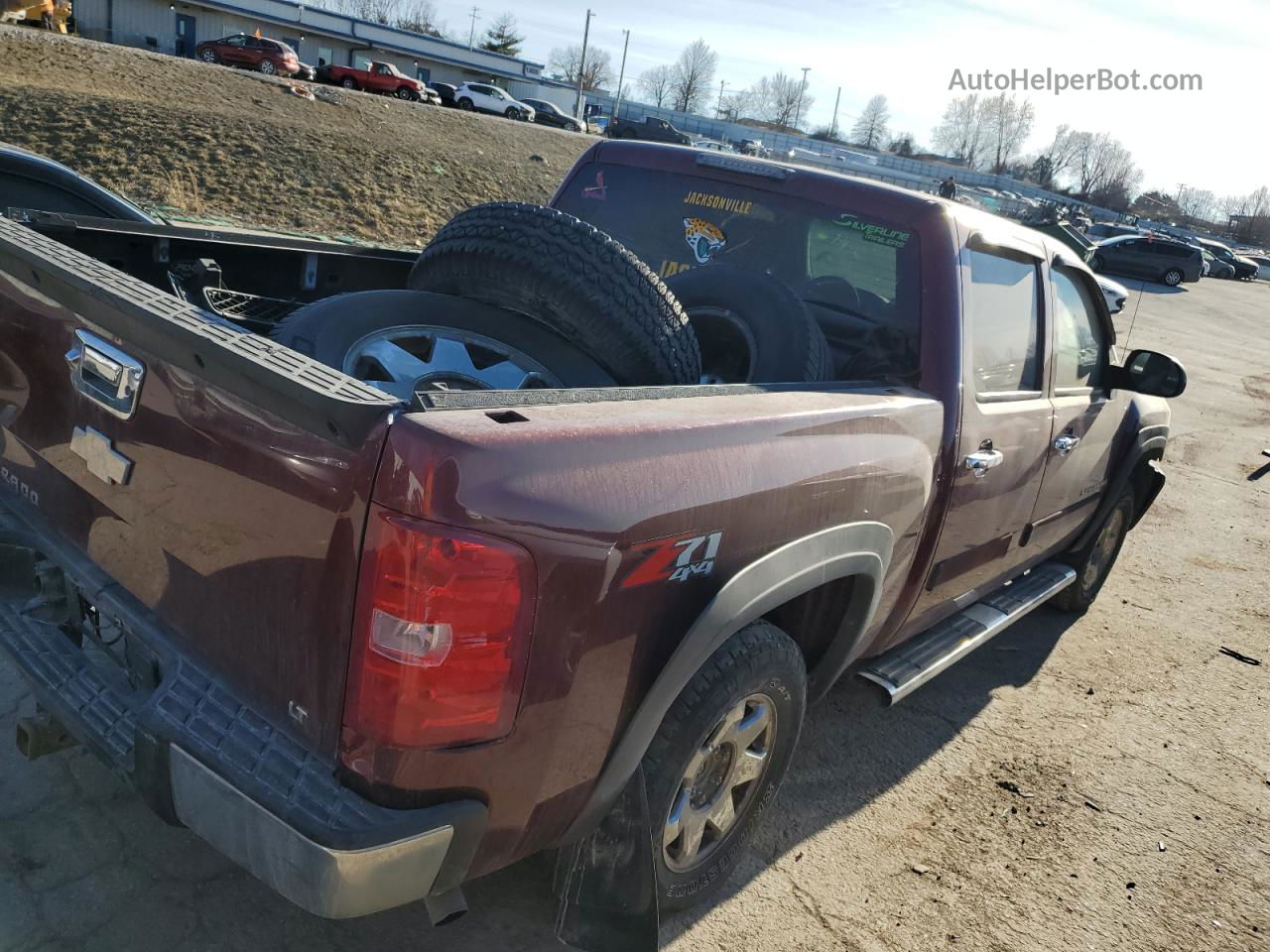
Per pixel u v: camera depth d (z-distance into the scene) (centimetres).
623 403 210
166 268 327
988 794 365
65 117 1803
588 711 198
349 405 161
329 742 183
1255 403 1417
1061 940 294
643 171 386
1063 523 439
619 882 230
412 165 2206
